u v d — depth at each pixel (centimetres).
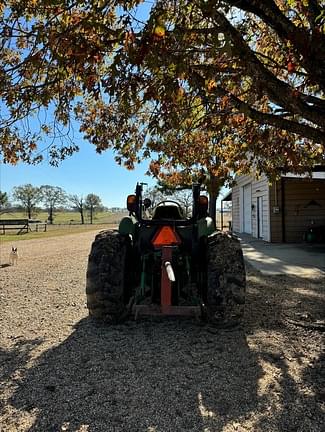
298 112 323
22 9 268
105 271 362
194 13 245
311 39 276
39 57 265
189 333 363
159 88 255
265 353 313
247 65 293
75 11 267
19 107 317
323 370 280
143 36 216
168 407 229
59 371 281
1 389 254
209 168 614
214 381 263
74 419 217
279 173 593
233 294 344
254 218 1616
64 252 1193
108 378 269
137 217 425
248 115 354
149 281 393
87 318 417
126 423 212
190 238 406
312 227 1291
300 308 454
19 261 945
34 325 394
